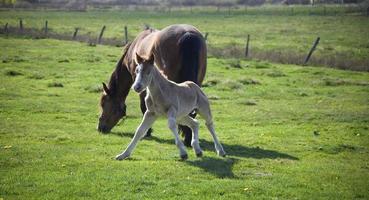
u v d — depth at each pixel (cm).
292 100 2252
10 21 6338
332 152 1434
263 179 1094
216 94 2308
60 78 2562
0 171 1077
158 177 1063
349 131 1719
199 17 7606
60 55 3362
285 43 4744
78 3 11056
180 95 1180
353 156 1405
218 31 5819
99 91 2234
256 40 4991
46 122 1655
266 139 1546
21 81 2433
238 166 1182
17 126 1567
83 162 1154
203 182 1042
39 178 1034
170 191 984
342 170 1219
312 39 5091
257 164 1217
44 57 3241
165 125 1702
